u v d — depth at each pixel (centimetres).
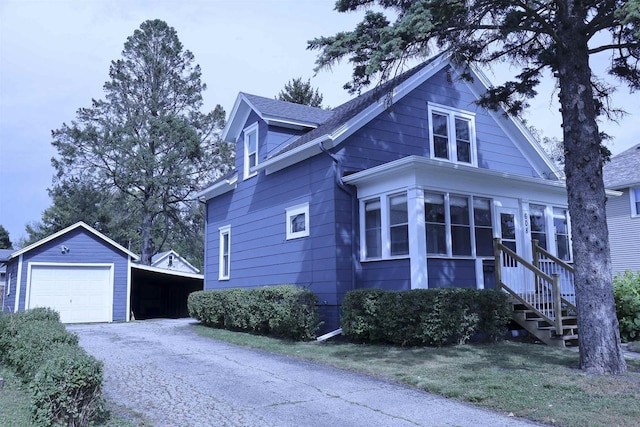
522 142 1577
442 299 976
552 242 1391
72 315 1975
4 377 788
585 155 776
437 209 1152
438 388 661
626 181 2036
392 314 984
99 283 2042
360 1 939
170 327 1600
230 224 1697
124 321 2038
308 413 577
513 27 834
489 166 1489
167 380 754
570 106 792
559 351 923
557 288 1023
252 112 1623
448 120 1431
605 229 769
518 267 1192
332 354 945
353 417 559
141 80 3406
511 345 997
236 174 1675
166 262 3531
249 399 641
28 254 1931
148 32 3481
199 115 3481
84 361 529
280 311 1162
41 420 493
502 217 1282
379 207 1185
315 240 1250
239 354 998
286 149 1433
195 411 587
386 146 1297
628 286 1159
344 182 1205
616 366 721
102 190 3228
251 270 1534
